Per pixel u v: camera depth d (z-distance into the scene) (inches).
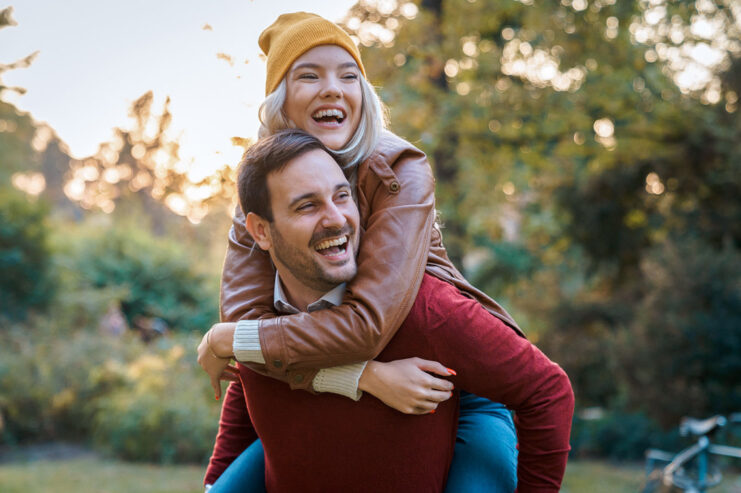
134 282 625.9
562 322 462.9
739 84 416.8
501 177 397.4
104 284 613.6
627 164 435.2
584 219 461.7
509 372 57.9
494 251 425.1
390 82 336.5
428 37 351.3
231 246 69.4
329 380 58.8
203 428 350.0
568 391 59.9
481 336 57.7
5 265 502.6
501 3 359.6
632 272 470.0
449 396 58.3
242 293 65.4
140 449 351.3
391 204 61.6
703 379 347.6
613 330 442.9
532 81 381.4
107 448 362.3
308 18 67.3
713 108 429.1
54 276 531.8
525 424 59.9
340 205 58.9
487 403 72.0
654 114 393.1
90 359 430.6
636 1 354.0
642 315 368.8
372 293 57.2
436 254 66.8
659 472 216.5
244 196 60.5
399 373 57.4
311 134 62.8
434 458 61.8
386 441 60.2
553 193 467.5
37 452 369.1
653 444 363.6
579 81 377.1
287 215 58.1
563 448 59.3
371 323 56.4
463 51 367.9
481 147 375.6
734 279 348.2
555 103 365.4
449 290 60.2
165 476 313.1
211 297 655.1
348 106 63.9
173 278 646.5
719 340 340.8
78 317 520.4
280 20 68.6
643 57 371.6
